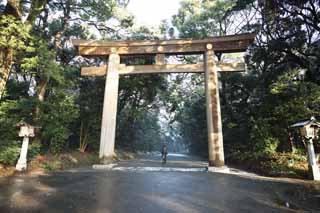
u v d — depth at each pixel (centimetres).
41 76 1212
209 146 1103
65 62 1728
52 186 668
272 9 1380
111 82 1230
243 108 1742
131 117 2347
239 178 869
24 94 1431
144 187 668
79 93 1762
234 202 533
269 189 683
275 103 1318
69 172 962
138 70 1246
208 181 786
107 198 539
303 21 1305
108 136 1170
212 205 502
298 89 1170
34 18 1118
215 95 1148
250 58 1578
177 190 638
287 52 1370
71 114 1305
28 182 723
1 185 666
